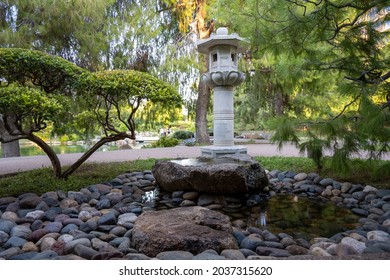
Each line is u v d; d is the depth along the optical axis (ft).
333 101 25.05
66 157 22.91
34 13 25.12
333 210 10.68
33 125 11.27
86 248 6.52
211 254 6.05
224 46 15.20
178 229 7.08
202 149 15.98
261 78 30.66
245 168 11.87
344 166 11.35
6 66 11.43
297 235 8.41
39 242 7.32
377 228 8.14
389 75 10.48
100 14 27.68
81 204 10.73
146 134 71.46
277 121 12.34
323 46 12.99
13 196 11.44
